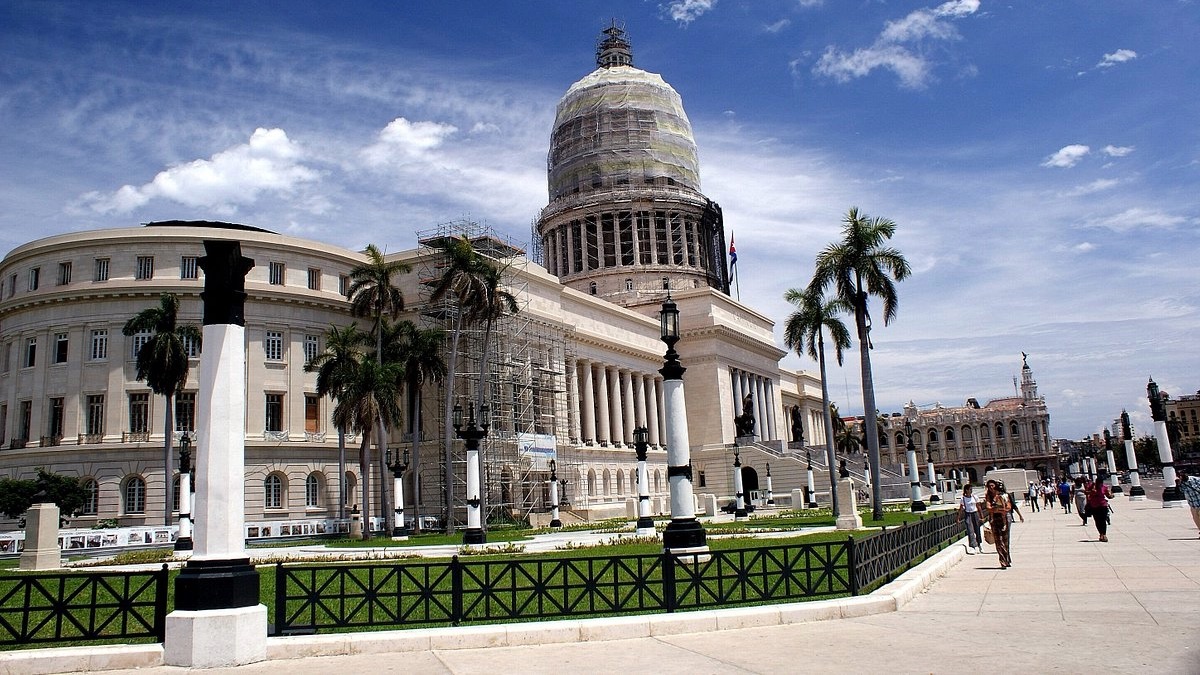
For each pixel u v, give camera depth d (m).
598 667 12.45
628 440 105.38
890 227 59.00
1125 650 12.23
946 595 18.62
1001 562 24.22
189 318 69.69
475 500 42.06
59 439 67.69
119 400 68.19
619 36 144.88
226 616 13.17
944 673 11.22
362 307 67.50
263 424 70.81
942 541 29.36
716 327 113.06
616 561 16.28
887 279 58.75
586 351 98.50
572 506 83.81
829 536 38.44
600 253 126.19
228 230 72.62
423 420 79.19
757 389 128.12
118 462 66.94
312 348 75.31
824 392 67.56
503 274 80.38
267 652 13.62
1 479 61.69
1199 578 19.45
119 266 70.12
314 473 73.19
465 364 78.19
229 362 14.35
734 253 135.88
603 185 129.25
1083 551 27.75
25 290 72.00
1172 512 48.75
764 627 15.30
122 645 14.04
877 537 19.28
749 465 104.31
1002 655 12.20
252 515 68.38
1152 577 19.98
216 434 14.01
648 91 134.25
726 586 21.64
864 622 15.42
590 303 99.88
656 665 12.45
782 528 47.59
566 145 133.62
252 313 71.94
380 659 13.43
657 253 126.56
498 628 14.48
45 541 36.72
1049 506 72.00
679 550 25.61
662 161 130.50
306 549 45.09
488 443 75.00
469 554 35.91
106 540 57.25
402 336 70.38
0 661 12.97
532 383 83.88
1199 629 13.55
